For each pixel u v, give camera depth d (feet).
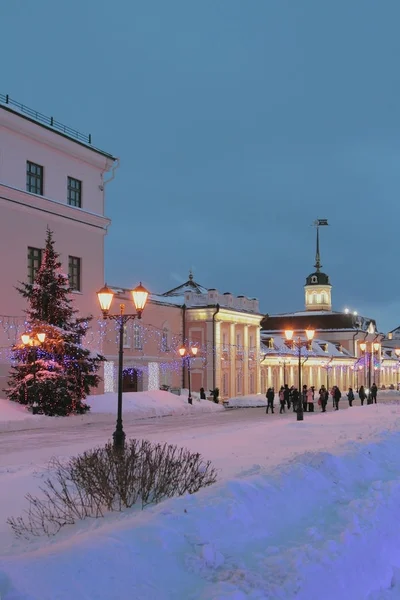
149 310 174.91
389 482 33.50
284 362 242.37
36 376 108.58
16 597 16.03
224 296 201.57
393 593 22.65
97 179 145.07
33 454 61.11
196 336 194.39
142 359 169.99
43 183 130.31
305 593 19.70
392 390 310.86
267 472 32.12
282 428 73.46
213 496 26.16
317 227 355.56
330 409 160.35
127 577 18.54
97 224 142.82
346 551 23.36
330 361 277.23
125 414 122.31
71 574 17.81
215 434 70.74
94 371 121.60
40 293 110.83
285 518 26.53
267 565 21.04
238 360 209.67
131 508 28.19
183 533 22.21
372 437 52.37
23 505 31.96
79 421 109.70
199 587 19.06
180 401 146.00
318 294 342.44
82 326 116.26
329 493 30.81
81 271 138.21
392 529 27.53
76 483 30.53
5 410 101.71
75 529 25.67
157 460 32.42
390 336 430.61
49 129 130.31
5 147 121.39
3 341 119.03
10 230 121.49
